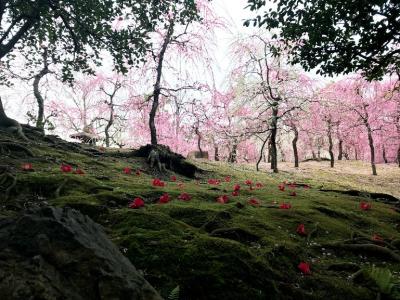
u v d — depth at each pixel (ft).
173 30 57.52
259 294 14.17
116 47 42.01
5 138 42.34
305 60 30.83
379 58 31.96
